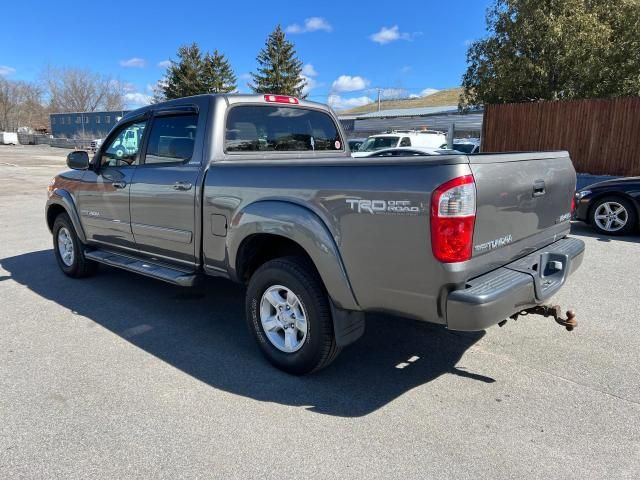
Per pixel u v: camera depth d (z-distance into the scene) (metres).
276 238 3.60
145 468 2.54
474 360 3.77
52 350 3.95
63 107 87.50
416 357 3.84
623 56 15.36
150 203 4.41
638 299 5.08
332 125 5.22
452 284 2.69
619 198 8.30
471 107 19.84
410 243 2.75
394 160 2.81
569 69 15.73
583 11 15.13
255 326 3.70
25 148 54.81
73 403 3.15
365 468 2.54
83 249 5.67
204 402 3.18
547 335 4.21
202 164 3.96
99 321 4.58
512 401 3.18
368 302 3.04
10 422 2.94
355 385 3.41
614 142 11.76
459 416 3.01
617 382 3.41
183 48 52.94
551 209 3.55
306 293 3.29
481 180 2.72
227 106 4.09
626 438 2.78
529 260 3.26
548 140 12.81
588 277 5.86
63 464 2.57
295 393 3.30
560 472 2.50
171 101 4.37
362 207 2.92
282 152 4.59
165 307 4.96
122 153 4.88
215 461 2.60
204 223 3.94
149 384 3.40
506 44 16.45
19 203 12.70
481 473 2.50
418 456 2.63
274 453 2.66
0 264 6.69
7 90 91.00
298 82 52.09
